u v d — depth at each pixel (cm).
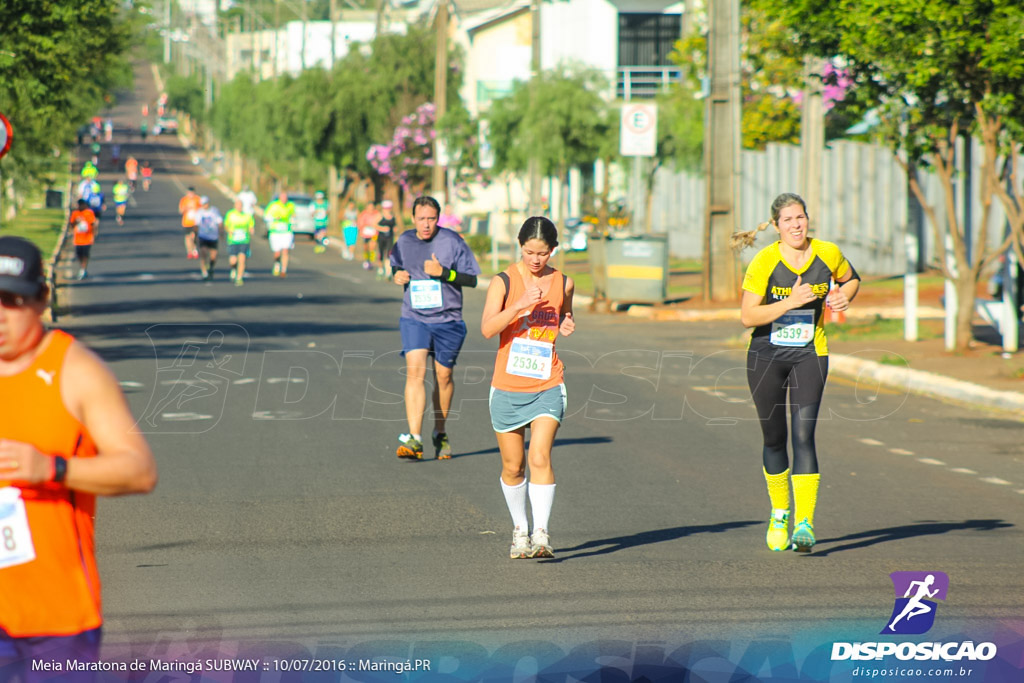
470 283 2192
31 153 6619
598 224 9031
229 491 1919
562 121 7925
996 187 3281
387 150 11681
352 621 1276
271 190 19800
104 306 5266
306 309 5219
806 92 5769
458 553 1567
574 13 11075
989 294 4409
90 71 5928
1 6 4391
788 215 1566
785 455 1605
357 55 12950
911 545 1620
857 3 3072
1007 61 2847
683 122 8362
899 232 6003
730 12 5288
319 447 2303
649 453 2286
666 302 5466
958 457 2281
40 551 709
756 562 1527
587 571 1481
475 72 12719
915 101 3575
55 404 699
